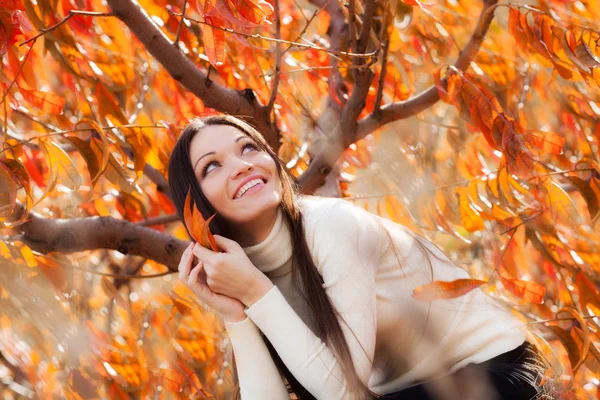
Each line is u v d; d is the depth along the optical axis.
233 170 2.62
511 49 3.83
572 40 2.73
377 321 2.62
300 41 3.90
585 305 3.27
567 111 3.70
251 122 3.21
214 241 2.51
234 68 3.74
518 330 2.64
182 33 3.58
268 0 3.53
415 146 4.12
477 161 3.71
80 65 3.29
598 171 2.86
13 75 3.28
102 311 4.45
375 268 2.57
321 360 2.48
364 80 3.22
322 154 3.37
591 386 3.58
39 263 3.19
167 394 3.92
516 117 3.34
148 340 4.14
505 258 3.41
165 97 3.90
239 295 2.57
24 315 3.48
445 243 3.85
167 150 3.31
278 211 2.69
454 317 2.60
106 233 3.34
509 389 2.45
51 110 2.99
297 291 2.69
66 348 3.56
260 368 2.63
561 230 3.20
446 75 3.05
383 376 2.67
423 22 4.12
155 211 4.35
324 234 2.57
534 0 3.89
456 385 2.47
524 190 3.04
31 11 2.94
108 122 3.11
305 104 4.13
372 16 3.07
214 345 4.12
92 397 3.62
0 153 2.86
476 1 4.11
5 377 4.17
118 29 3.56
